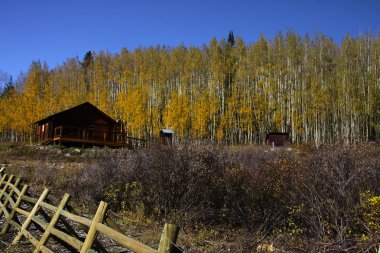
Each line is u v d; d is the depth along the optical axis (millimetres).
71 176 15602
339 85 55156
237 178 9445
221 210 9156
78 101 72375
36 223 6156
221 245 7547
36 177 16141
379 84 54375
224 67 68938
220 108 63594
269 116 60438
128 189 10570
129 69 81562
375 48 60469
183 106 59219
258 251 6957
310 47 68375
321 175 7672
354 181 7023
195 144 10523
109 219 4184
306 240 6766
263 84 63219
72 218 4668
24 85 86438
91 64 90750
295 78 61312
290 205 8281
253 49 72875
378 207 6055
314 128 57344
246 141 59406
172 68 75938
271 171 9859
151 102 70250
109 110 67188
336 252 5855
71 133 34125
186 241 7633
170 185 9531
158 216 9250
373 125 47969
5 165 19312
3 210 7516
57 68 96812
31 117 57188
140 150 11570
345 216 6359
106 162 12500
